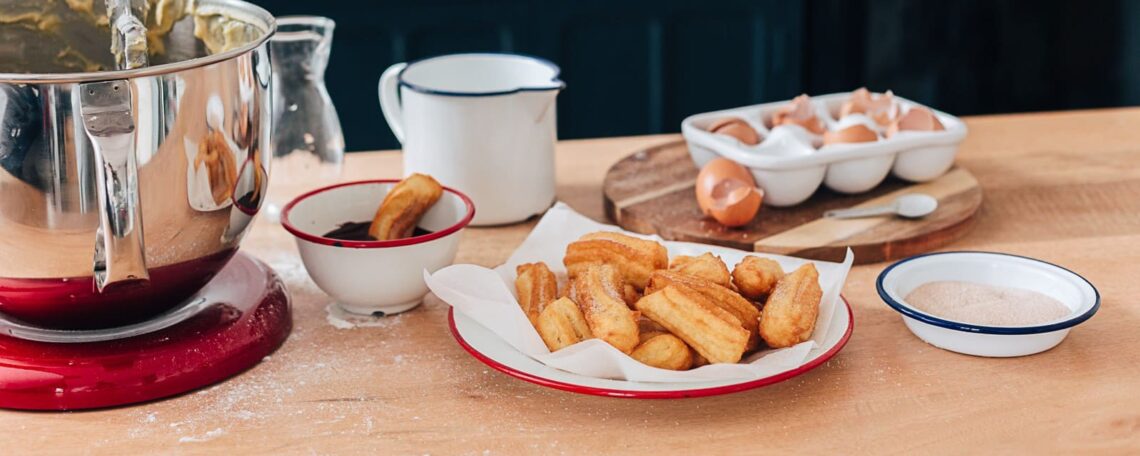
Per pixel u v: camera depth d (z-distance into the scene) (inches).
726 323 42.1
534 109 52.2
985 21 93.9
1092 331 45.4
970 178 55.8
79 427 41.8
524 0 91.6
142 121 40.1
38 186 40.0
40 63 49.5
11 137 39.5
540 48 93.2
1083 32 93.0
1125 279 48.5
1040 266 46.4
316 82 53.4
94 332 43.9
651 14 93.9
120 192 39.6
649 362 42.1
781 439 40.9
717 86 97.3
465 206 48.1
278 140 53.4
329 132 53.8
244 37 46.6
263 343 44.7
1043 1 92.9
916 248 50.6
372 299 46.6
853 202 54.1
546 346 43.1
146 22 48.3
